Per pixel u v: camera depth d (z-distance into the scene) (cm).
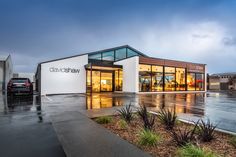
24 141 516
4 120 783
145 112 727
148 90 2573
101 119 707
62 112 957
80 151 419
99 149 429
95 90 2558
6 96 1967
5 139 534
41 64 2188
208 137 481
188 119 812
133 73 2477
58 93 2270
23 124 712
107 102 1436
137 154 398
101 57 2728
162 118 651
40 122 745
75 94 2277
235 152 419
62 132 577
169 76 2817
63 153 434
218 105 1354
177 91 2892
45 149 458
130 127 625
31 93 2005
